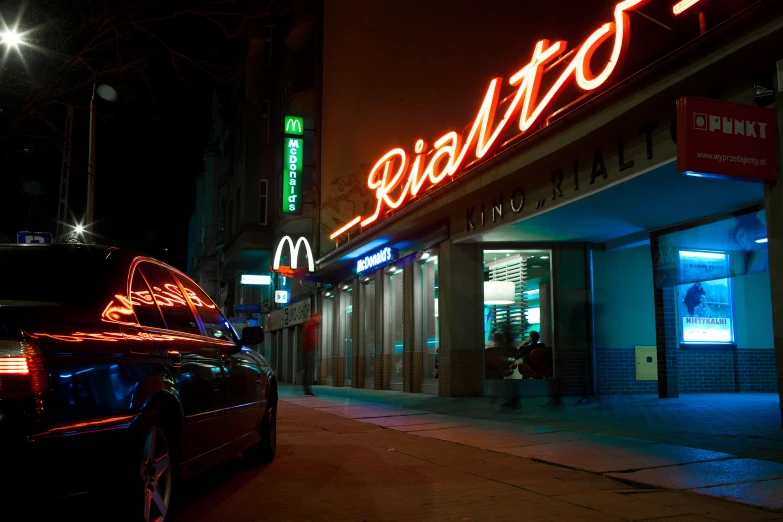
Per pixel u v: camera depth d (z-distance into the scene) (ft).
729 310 51.83
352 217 76.13
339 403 48.83
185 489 19.08
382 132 76.02
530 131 40.16
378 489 19.06
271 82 109.50
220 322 19.67
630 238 47.91
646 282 51.98
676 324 47.32
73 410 10.70
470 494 18.38
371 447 26.96
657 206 38.91
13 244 14.55
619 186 34.47
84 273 13.46
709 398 45.24
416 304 58.44
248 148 107.96
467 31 73.05
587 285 50.14
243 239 106.73
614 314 50.90
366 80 77.61
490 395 49.65
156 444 13.41
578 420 33.88
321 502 17.52
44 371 10.30
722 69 27.12
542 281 51.49
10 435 9.72
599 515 15.96
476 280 50.93
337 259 70.64
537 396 49.01
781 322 25.99
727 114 25.55
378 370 65.21
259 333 19.74
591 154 36.17
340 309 79.51
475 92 71.92
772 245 26.37
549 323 50.85
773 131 26.00
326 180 78.74
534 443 26.86
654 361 51.06
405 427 33.27
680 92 29.22
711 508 16.35
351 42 79.00
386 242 60.95
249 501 17.62
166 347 14.26
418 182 52.80
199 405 15.61
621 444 25.72
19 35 32.30
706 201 37.76
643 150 32.22
